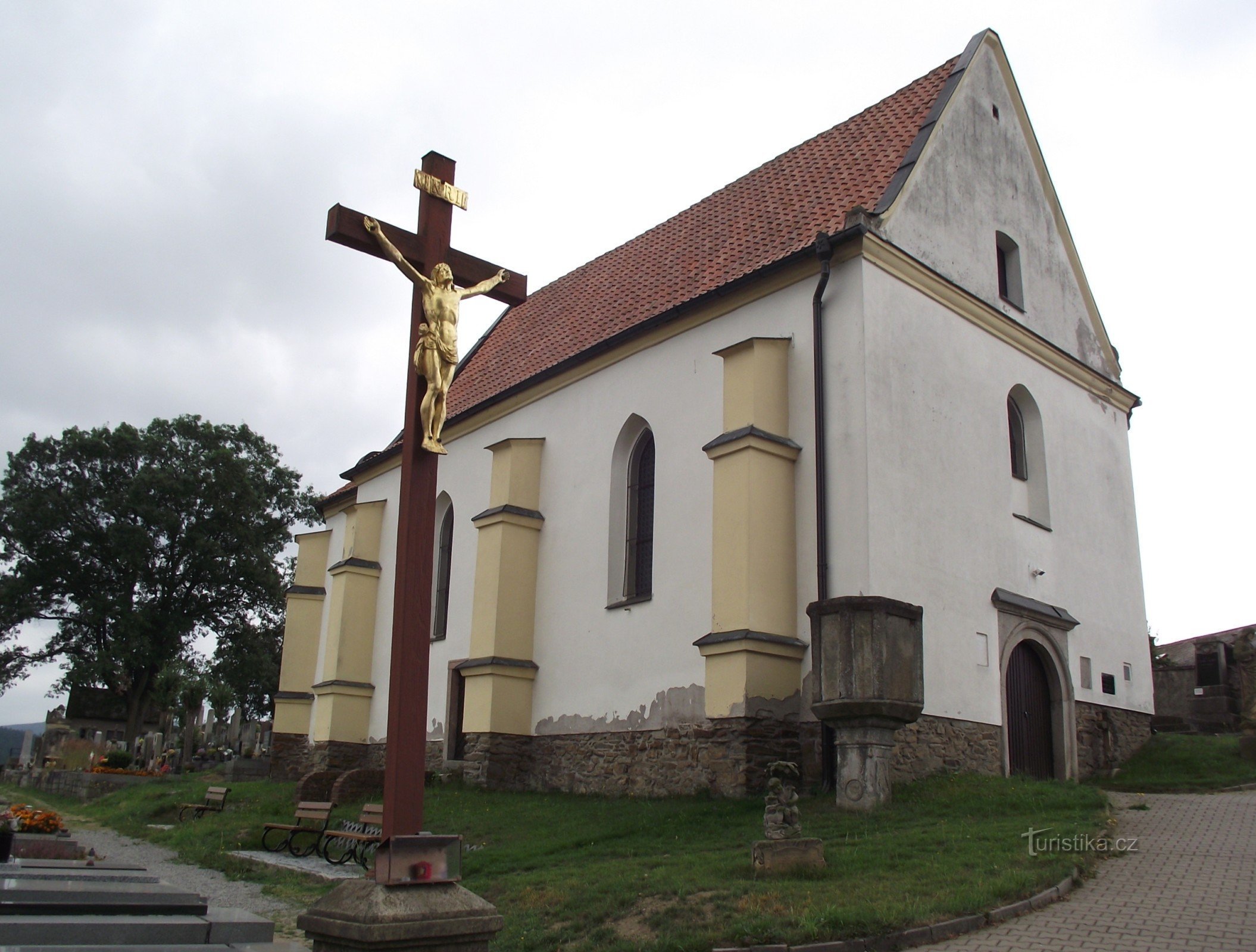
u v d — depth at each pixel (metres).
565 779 18.20
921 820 11.88
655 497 17.95
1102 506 20.33
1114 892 9.11
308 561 28.39
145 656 41.91
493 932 6.45
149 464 44.59
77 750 34.50
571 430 20.33
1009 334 18.64
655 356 18.75
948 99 18.59
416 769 6.90
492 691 19.00
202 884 12.92
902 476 15.47
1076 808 12.51
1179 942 7.66
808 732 14.79
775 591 15.19
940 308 17.12
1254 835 11.51
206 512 44.91
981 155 19.16
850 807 12.62
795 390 16.17
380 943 6.00
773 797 10.00
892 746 12.88
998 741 16.05
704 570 16.67
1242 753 18.12
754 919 8.12
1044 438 19.03
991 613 16.61
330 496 29.00
